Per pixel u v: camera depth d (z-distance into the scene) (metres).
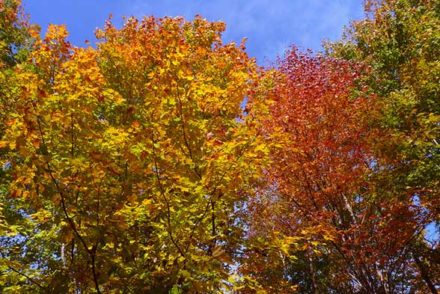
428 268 13.77
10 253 6.68
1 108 7.19
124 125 7.41
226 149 6.16
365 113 11.20
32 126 5.38
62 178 5.43
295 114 10.56
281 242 7.23
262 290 6.77
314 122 10.83
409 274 13.65
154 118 6.75
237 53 9.53
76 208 5.38
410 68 12.13
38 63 7.23
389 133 11.17
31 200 5.97
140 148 5.80
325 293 14.63
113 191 5.84
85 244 5.32
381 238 10.49
